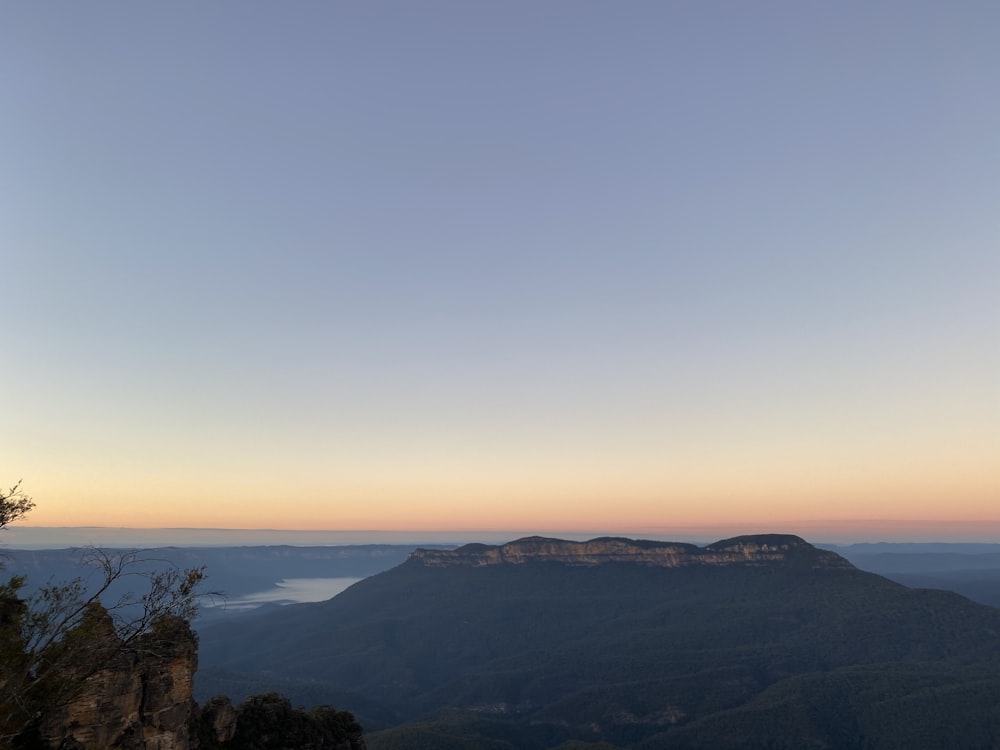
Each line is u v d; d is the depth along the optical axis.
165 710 55.12
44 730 46.81
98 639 45.84
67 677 44.81
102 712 49.94
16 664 41.88
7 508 41.97
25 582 44.44
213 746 64.00
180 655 57.00
